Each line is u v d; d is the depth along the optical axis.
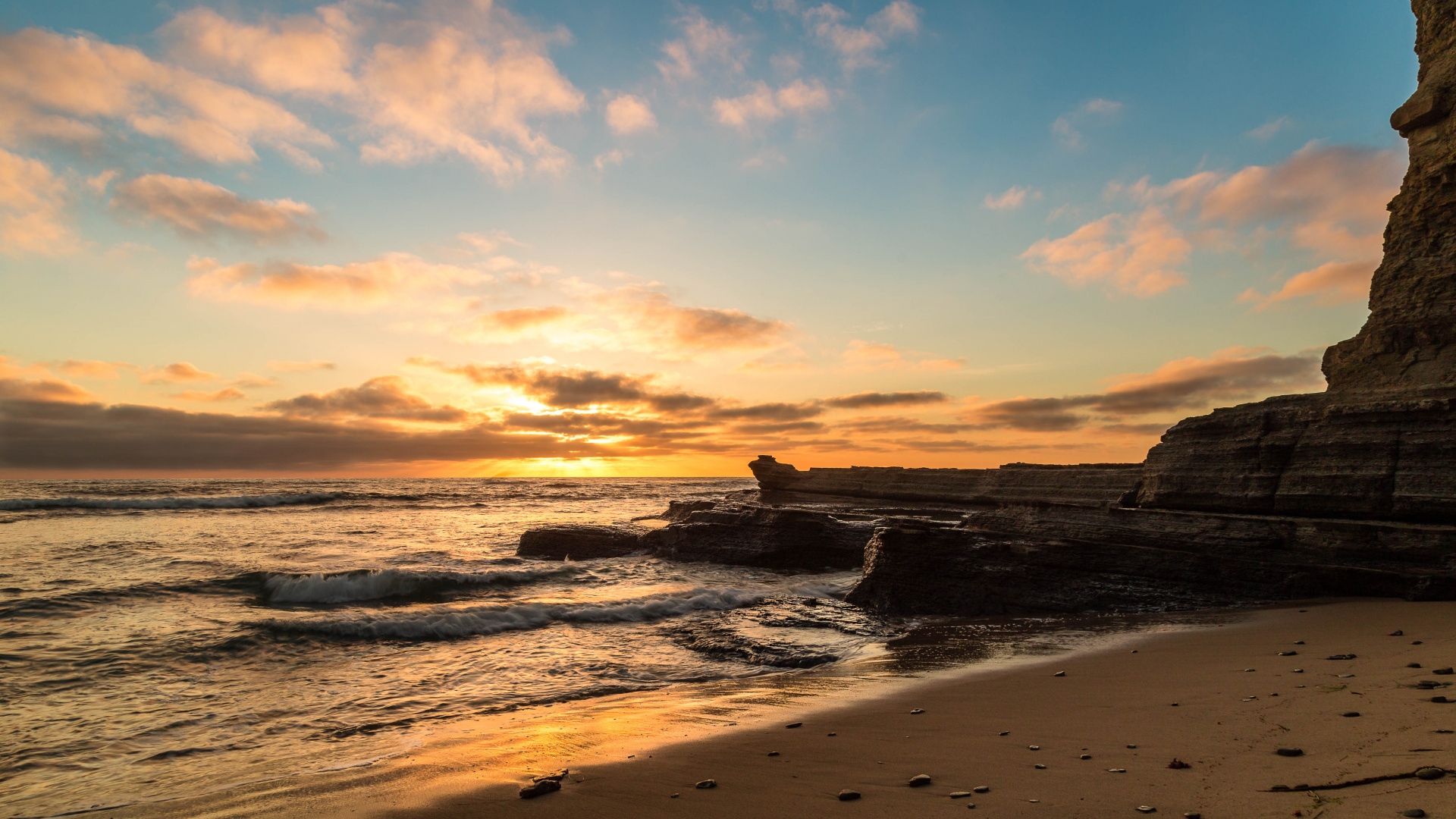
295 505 59.09
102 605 17.30
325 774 7.01
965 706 8.20
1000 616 16.77
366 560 27.42
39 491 67.31
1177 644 11.35
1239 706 6.77
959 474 54.03
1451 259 17.19
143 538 32.41
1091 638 12.85
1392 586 13.46
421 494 86.19
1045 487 42.09
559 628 16.02
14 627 14.89
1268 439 17.14
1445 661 7.83
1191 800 4.23
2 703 10.32
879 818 4.49
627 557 30.92
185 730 9.23
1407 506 14.29
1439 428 14.39
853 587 21.16
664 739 7.46
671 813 5.01
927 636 14.61
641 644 14.48
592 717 8.92
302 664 12.77
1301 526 15.09
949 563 18.31
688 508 37.06
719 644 14.29
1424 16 19.80
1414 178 18.47
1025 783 5.00
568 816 5.10
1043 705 7.85
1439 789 3.86
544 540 31.42
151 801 6.53
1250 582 15.14
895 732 7.13
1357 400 15.99
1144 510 18.03
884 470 63.19
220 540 32.69
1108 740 6.03
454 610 16.31
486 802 5.52
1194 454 18.78
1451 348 16.69
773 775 5.81
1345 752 4.87
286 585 19.48
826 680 10.77
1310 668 8.29
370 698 10.66
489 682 11.52
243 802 6.07
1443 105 17.97
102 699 10.57
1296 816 3.75
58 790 7.14
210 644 13.72
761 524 29.56
